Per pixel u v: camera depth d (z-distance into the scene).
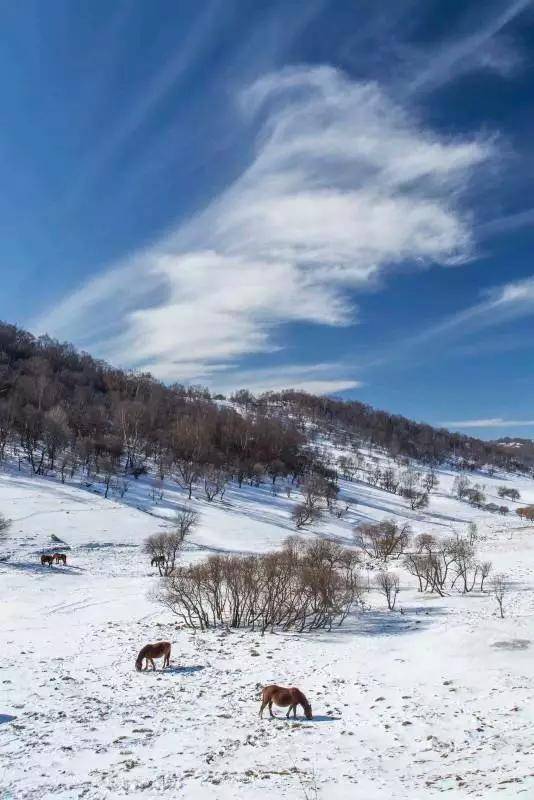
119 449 113.69
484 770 11.01
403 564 51.31
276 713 16.39
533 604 31.86
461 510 140.12
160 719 15.82
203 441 120.38
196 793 10.78
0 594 37.44
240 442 137.00
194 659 23.02
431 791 10.12
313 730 14.74
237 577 30.19
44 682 19.64
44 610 33.19
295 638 26.77
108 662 22.55
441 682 18.69
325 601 29.38
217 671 21.23
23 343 199.00
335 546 49.16
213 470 110.31
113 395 151.88
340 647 24.77
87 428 120.25
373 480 163.00
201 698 17.95
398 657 22.73
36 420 104.88
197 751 13.35
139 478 106.06
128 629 28.56
